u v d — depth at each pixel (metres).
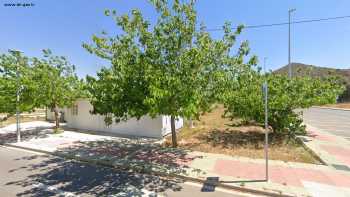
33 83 10.63
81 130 13.58
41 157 8.16
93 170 6.66
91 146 9.37
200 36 7.43
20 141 10.64
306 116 22.42
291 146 8.71
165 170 6.30
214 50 7.26
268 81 9.23
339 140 10.02
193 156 7.66
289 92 9.14
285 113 9.49
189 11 7.11
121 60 6.59
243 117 9.80
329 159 7.07
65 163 7.38
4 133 13.05
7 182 5.62
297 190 4.92
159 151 8.39
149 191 5.12
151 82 5.76
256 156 7.54
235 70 7.53
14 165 7.13
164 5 7.08
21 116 22.97
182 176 5.91
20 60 11.33
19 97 10.74
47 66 11.84
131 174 6.31
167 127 11.91
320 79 9.71
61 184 5.51
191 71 6.90
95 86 6.95
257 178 5.61
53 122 18.80
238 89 8.55
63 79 12.22
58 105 12.55
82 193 4.97
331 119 19.55
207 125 14.32
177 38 7.17
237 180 5.50
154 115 6.38
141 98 6.41
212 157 7.50
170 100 6.30
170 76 6.25
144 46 7.11
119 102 6.86
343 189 4.98
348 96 41.16
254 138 10.02
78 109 14.24
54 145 9.67
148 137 11.31
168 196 4.85
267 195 4.88
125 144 9.69
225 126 13.57
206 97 7.30
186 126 14.19
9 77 10.90
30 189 5.16
